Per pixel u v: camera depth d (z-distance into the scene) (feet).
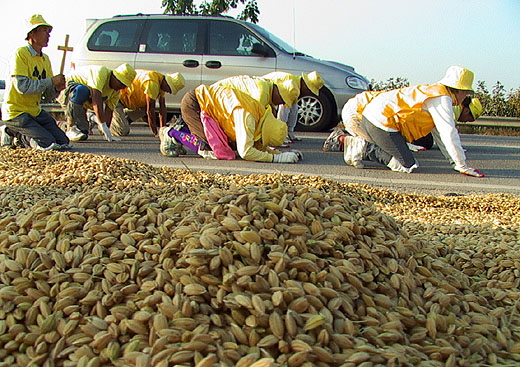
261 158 22.81
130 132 32.91
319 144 29.09
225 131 23.20
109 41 33.94
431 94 21.62
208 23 33.42
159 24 33.71
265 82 23.04
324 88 32.81
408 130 22.18
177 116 37.55
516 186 20.70
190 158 23.68
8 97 22.80
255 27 33.58
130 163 18.29
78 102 27.45
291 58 32.73
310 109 33.17
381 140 22.16
